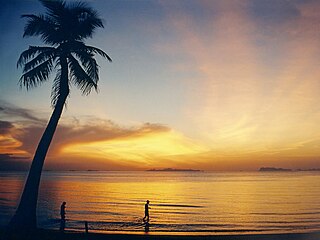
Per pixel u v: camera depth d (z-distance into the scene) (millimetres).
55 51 10008
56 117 9953
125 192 52031
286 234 11477
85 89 10414
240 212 27453
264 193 47938
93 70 10297
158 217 23781
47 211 23734
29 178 9500
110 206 31562
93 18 10484
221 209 29906
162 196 45406
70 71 10242
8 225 9086
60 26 10141
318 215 24328
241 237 10844
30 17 9906
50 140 9891
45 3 10055
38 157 9680
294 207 30609
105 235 9750
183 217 24094
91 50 10359
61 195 42375
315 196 41656
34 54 9922
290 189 54844
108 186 67625
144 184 77688
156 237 10250
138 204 34031
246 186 65875
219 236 10906
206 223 20672
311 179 92375
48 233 9242
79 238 9195
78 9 10328
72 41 10141
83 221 19250
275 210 28406
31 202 9336
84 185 69312
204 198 42125
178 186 69438
